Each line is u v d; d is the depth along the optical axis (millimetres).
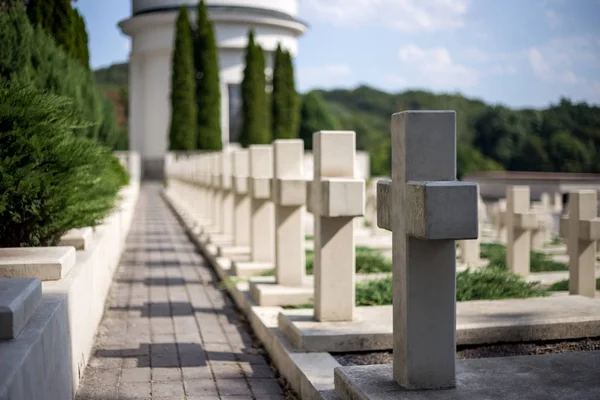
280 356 6168
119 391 5648
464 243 11180
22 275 5320
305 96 74688
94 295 7312
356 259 10125
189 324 8117
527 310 6297
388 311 6703
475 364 4684
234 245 12242
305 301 7832
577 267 7734
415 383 4223
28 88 6273
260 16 51562
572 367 4570
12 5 9711
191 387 5777
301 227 8180
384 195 4590
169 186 37938
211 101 46188
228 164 14625
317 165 6398
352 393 4355
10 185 5855
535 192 32594
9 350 3428
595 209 7617
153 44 52469
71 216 6773
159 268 12602
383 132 96188
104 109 18578
